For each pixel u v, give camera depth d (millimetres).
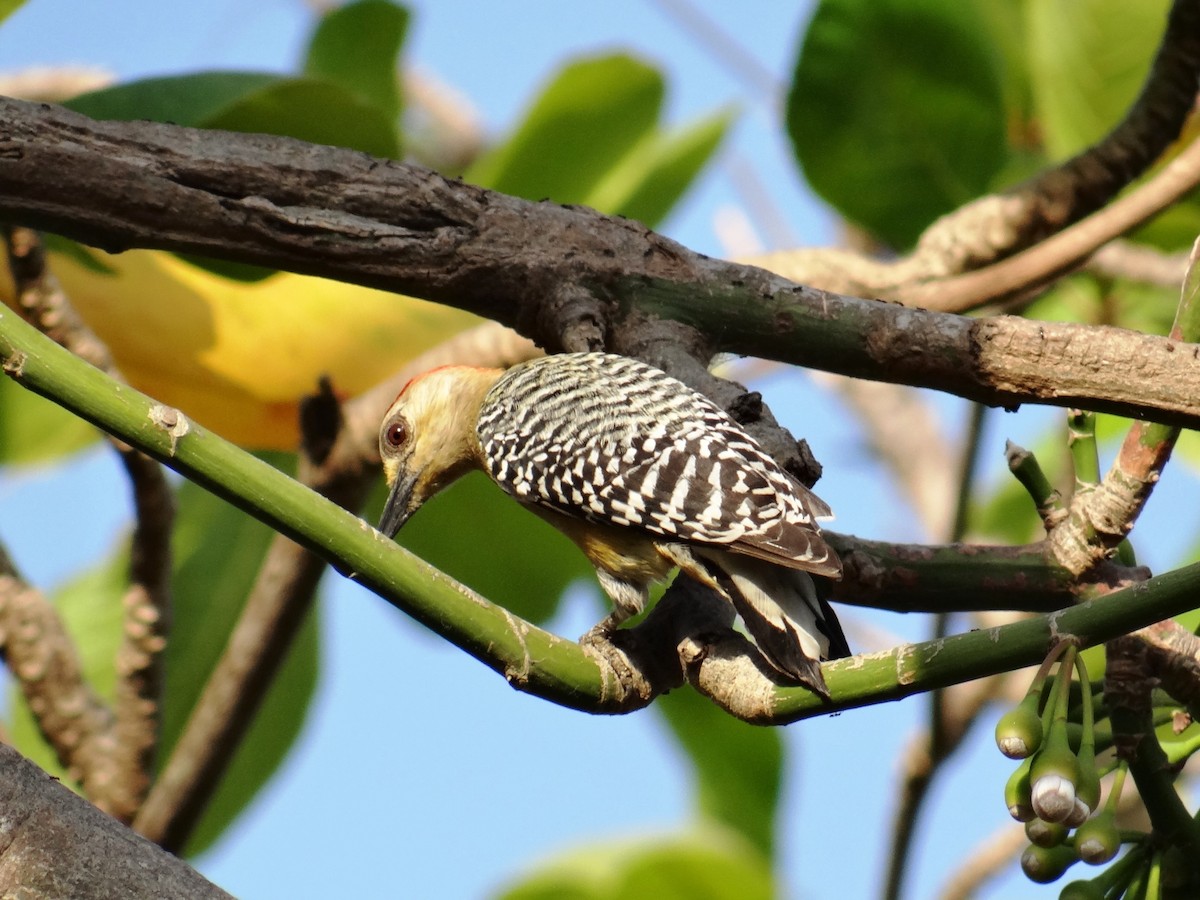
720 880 10070
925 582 7375
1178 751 5938
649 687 6324
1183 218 10984
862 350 7223
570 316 7527
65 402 5355
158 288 10180
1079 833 5551
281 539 9398
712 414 7660
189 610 11641
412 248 7484
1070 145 11000
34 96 11219
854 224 10945
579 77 10844
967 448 10570
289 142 7500
